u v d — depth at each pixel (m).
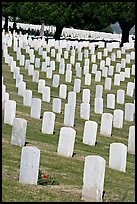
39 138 19.80
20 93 28.66
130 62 46.62
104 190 14.45
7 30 65.38
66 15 59.00
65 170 15.91
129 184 15.52
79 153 18.38
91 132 19.95
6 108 21.09
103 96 32.59
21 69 38.66
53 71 39.72
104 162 13.39
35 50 48.62
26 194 13.21
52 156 17.27
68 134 17.47
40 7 60.47
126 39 63.12
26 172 13.98
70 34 77.56
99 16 59.50
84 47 53.03
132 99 32.59
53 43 50.66
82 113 24.70
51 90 32.69
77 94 31.89
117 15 59.81
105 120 22.23
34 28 77.56
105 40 66.19
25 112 24.30
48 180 14.34
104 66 41.22
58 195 13.48
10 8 62.56
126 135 23.09
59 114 25.12
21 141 17.84
